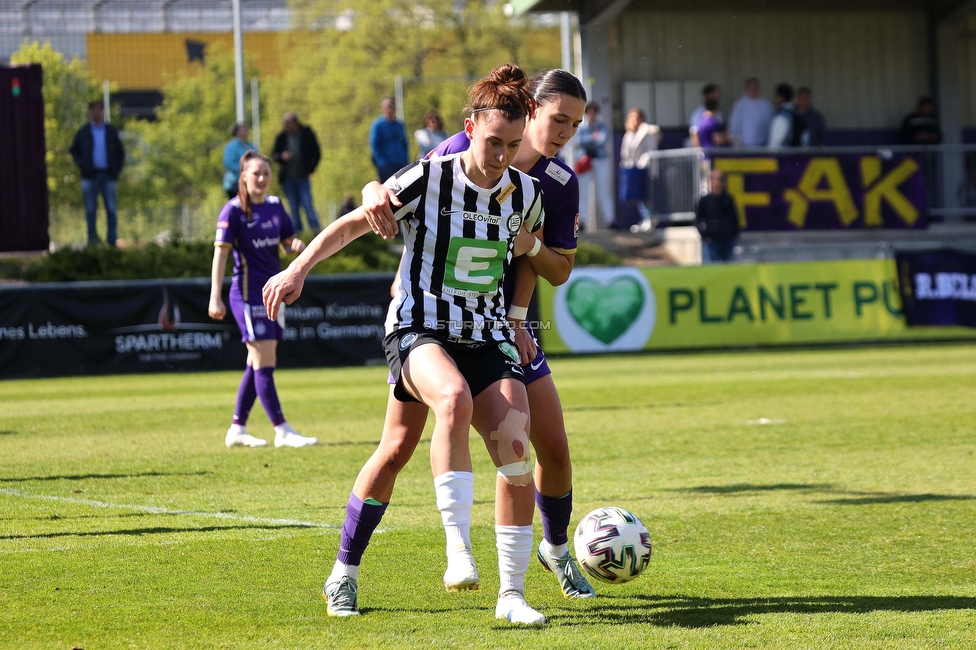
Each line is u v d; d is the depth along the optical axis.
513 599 9.84
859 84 65.56
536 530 14.13
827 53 65.25
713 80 64.31
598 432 23.00
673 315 44.81
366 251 49.91
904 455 19.64
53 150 82.25
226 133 112.81
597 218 61.12
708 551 12.66
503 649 8.88
